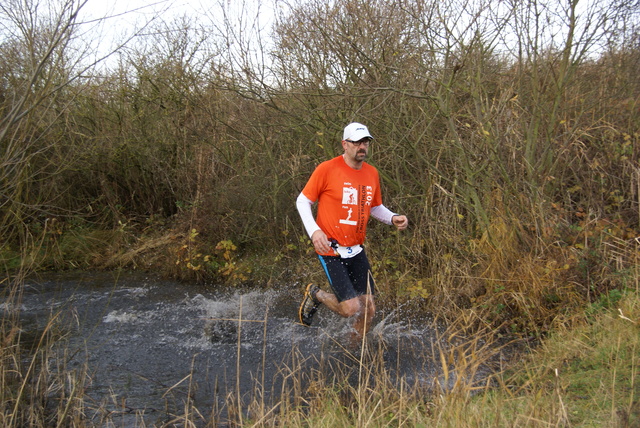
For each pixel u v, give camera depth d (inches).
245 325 211.6
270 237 299.7
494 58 269.9
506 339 187.0
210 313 227.9
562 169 256.4
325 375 159.8
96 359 178.1
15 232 312.0
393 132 255.4
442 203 251.9
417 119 252.7
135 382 161.0
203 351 185.0
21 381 148.9
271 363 173.8
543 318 193.0
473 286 221.5
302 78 273.7
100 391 155.2
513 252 213.3
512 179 239.5
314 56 269.0
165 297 253.1
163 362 176.1
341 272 172.9
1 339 168.7
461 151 227.9
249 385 158.4
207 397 151.5
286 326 210.1
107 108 354.6
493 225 222.7
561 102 255.0
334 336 194.7
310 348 185.3
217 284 276.7
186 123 339.3
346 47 259.1
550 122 237.9
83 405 141.3
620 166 247.9
